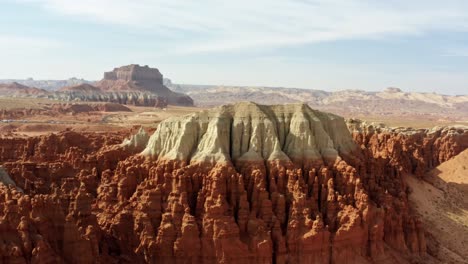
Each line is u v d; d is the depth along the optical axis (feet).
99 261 199.93
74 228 193.47
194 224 216.74
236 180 233.55
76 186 271.28
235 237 217.36
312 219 234.58
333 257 228.63
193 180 235.61
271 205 232.12
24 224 181.68
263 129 257.34
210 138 251.19
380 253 243.60
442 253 273.95
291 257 225.15
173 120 266.16
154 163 253.44
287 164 248.73
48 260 179.42
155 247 216.13
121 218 228.22
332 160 261.44
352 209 238.89
